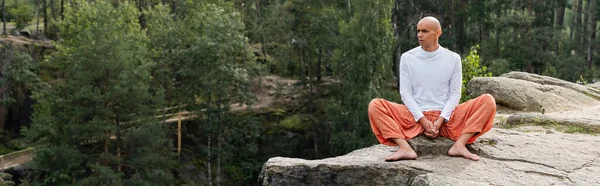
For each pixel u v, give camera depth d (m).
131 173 25.23
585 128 6.47
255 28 34.81
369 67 26.50
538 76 9.36
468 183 4.65
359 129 25.77
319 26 30.02
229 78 27.17
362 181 5.30
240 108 31.05
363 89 26.67
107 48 24.83
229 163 28.14
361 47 26.73
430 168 5.06
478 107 5.38
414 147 5.40
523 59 34.62
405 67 5.61
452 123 5.46
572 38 43.34
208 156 26.70
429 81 5.53
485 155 5.41
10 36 36.06
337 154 26.89
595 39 38.72
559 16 43.47
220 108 27.61
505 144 5.73
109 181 22.53
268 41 35.31
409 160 5.32
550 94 8.24
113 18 28.38
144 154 23.91
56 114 24.55
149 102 27.14
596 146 5.77
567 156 5.43
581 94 8.62
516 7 38.16
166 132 26.72
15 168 25.47
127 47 25.62
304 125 30.23
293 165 5.53
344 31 27.36
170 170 26.58
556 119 6.77
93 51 24.62
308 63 32.47
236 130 27.77
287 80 35.47
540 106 7.89
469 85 8.73
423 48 5.57
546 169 5.08
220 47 26.94
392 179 5.16
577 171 5.07
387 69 27.16
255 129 28.03
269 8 35.25
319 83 32.66
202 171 27.55
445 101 5.55
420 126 5.49
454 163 5.17
